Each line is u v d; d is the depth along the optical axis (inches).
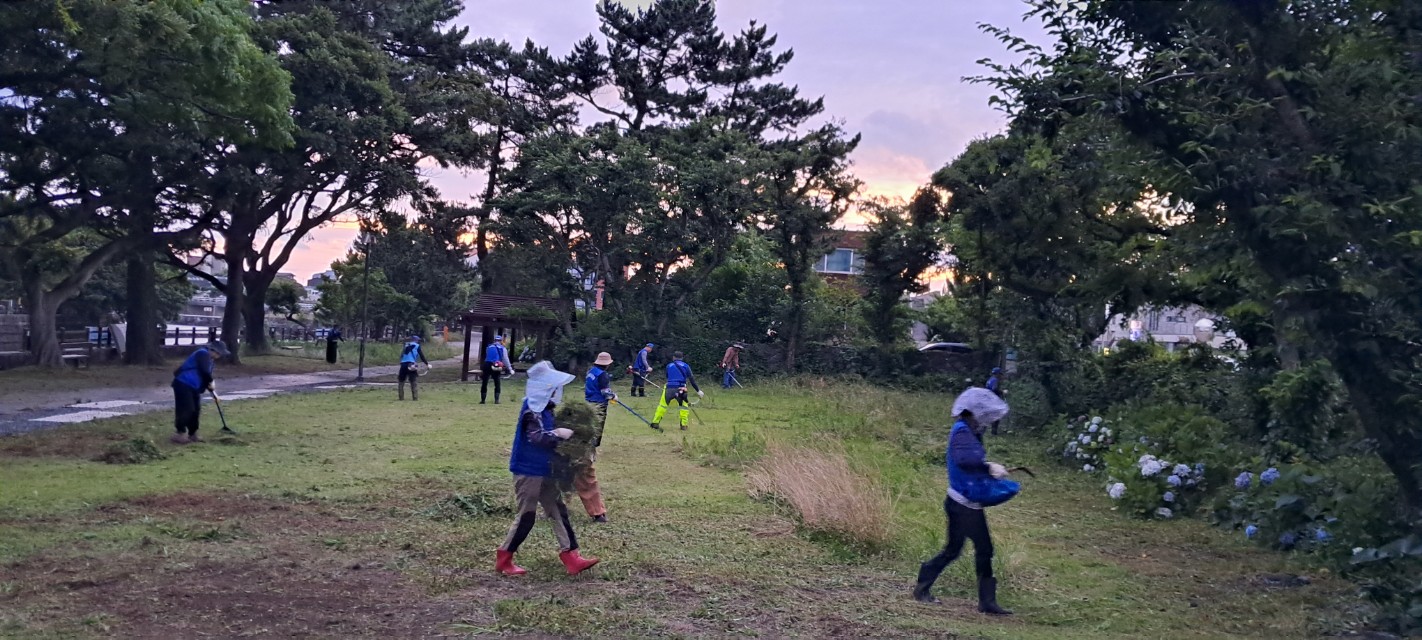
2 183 915.4
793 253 1348.4
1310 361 390.9
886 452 595.5
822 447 525.7
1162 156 327.0
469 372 1360.7
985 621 259.3
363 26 1508.4
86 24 660.1
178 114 762.8
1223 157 303.9
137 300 1325.0
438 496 399.2
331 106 1238.3
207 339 1828.2
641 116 1707.7
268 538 318.3
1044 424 794.2
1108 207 714.2
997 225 809.5
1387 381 290.8
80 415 713.0
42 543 297.7
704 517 380.2
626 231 1341.0
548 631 230.7
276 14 1325.0
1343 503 332.5
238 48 742.5
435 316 2534.5
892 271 1349.7
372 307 2220.7
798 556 321.4
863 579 296.4
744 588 277.6
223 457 498.3
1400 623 268.1
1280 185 300.7
